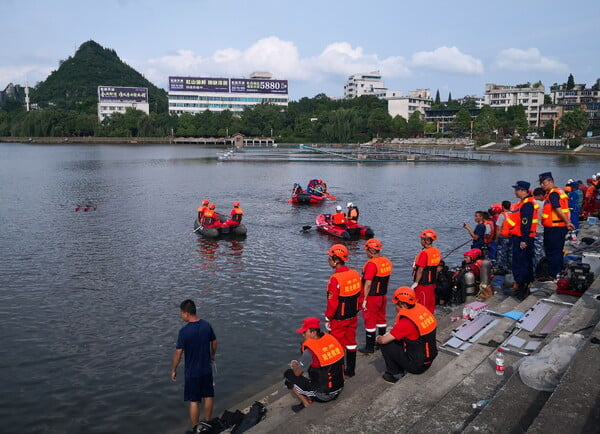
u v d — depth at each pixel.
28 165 68.00
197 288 15.04
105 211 29.83
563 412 4.91
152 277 16.16
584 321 7.82
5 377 9.66
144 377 9.67
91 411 8.55
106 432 8.00
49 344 11.11
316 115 168.50
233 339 11.37
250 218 27.81
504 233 11.38
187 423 8.21
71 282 15.55
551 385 5.85
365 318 8.78
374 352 8.87
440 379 6.92
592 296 8.93
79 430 8.05
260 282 15.68
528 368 6.11
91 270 16.91
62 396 9.02
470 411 5.86
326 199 35.69
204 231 22.48
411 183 48.69
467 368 7.30
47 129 160.62
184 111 182.50
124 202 33.78
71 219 26.94
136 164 72.06
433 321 7.09
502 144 118.50
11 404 8.77
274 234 23.23
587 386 5.33
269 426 6.76
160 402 8.80
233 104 185.88
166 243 21.14
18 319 12.52
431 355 6.98
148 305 13.55
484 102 173.00
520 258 10.66
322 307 13.48
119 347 10.97
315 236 22.80
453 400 6.13
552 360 6.11
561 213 11.18
